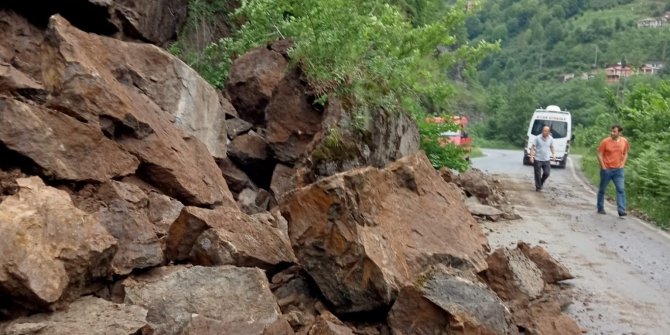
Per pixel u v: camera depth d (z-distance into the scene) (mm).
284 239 5707
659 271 8484
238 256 5023
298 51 8906
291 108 8742
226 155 8320
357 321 5074
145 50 7371
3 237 3754
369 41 10305
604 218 13078
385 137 9211
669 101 21156
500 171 23250
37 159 4949
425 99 14898
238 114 9398
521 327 5379
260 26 10516
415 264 5535
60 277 3850
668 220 13055
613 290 7383
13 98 5254
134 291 4328
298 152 8570
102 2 8430
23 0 7988
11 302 3805
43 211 4059
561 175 23391
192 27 11227
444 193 6945
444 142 14203
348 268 4938
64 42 5871
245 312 4250
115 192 5301
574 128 49312
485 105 65188
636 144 21016
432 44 13156
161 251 5023
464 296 4820
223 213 5359
